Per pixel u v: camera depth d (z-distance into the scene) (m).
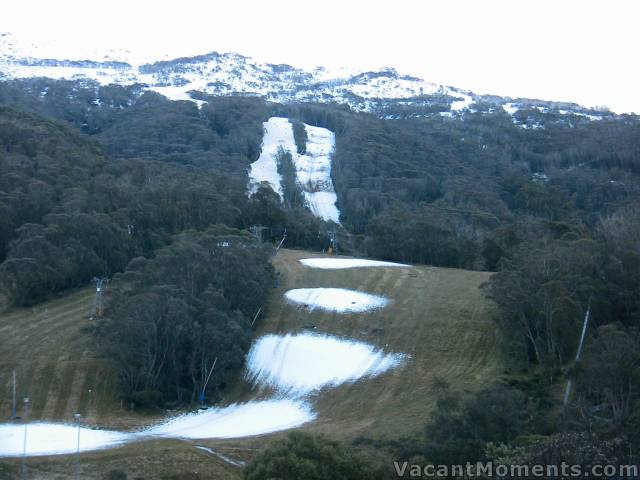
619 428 28.44
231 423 38.19
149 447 32.97
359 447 28.81
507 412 28.84
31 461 30.70
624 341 32.62
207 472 30.05
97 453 32.00
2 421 36.34
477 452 25.98
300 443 23.31
